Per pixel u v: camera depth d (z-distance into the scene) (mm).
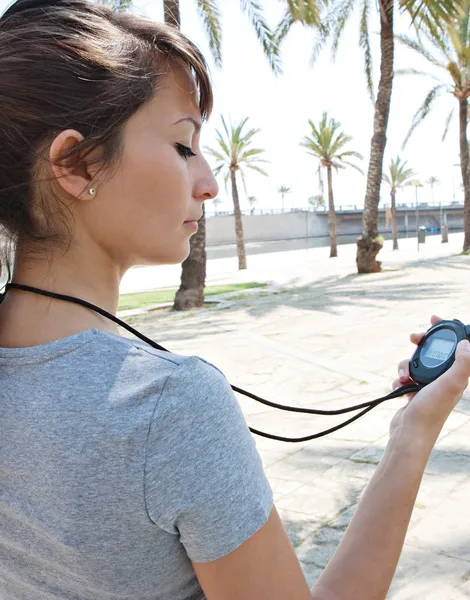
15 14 654
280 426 4992
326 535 3109
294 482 3820
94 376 583
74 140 613
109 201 652
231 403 598
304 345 8289
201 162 730
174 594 616
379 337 8422
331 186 32531
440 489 3477
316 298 12977
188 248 720
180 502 547
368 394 5816
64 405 572
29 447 579
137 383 572
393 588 2590
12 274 701
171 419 553
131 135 640
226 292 15992
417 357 905
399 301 11422
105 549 563
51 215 648
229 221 65938
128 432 546
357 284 15203
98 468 551
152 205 657
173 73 670
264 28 12289
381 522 687
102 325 666
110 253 690
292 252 43938
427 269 17500
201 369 592
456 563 2725
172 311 12945
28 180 638
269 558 583
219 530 557
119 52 628
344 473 3889
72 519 560
